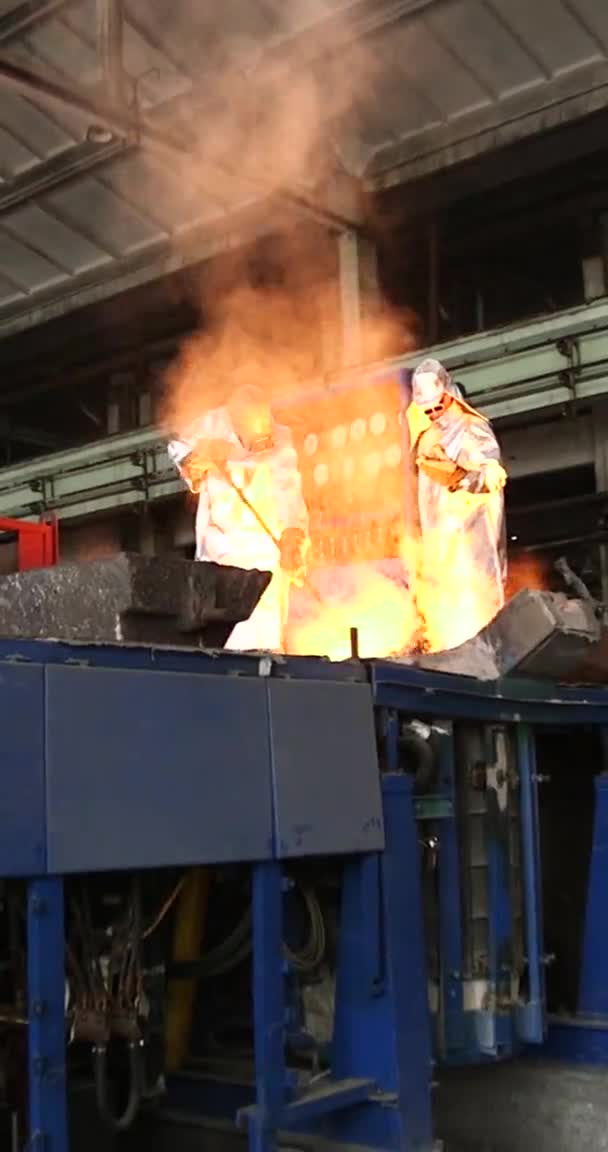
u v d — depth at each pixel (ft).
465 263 37.93
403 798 11.23
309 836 10.03
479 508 16.17
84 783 8.38
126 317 40.27
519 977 13.20
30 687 8.20
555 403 27.27
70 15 26.71
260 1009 9.55
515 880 13.43
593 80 27.78
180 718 9.20
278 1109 9.50
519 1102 14.32
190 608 10.57
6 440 51.52
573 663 14.11
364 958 10.57
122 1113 10.27
